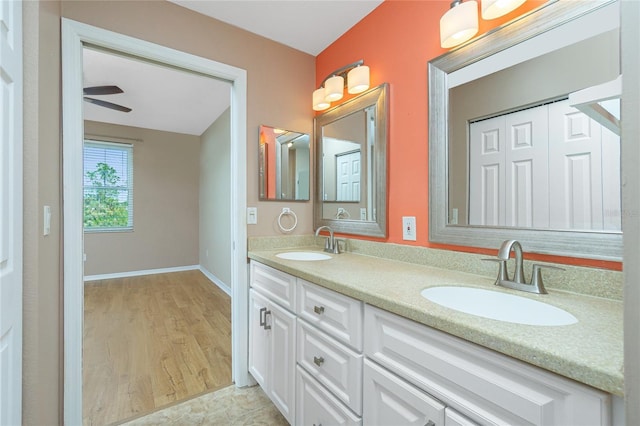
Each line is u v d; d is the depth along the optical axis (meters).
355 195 1.86
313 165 2.22
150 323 2.82
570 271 0.97
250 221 1.92
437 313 0.76
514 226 1.12
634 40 0.41
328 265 1.44
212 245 4.53
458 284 1.10
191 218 5.23
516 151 1.12
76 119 1.36
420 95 1.48
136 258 4.75
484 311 1.03
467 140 1.28
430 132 1.41
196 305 3.35
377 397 0.93
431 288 1.05
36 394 0.89
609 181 0.90
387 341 0.90
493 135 1.19
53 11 1.21
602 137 0.92
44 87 1.06
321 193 2.14
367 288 1.00
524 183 1.10
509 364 0.62
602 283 0.91
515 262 1.04
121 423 1.50
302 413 1.31
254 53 1.95
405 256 1.52
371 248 1.72
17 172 0.81
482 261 1.21
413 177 1.51
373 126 1.73
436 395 0.75
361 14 1.79
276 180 2.04
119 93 3.03
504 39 1.15
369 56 1.78
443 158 1.36
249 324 1.88
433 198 1.40
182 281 4.42
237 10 1.73
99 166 4.49
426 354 0.78
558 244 1.00
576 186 0.97
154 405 1.65
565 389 0.54
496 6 1.12
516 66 1.12
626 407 0.42
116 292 3.81
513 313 0.97
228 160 3.82
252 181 1.94
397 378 0.87
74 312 1.35
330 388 1.13
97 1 1.44
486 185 1.21
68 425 1.33
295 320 1.37
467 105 1.27
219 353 2.25
